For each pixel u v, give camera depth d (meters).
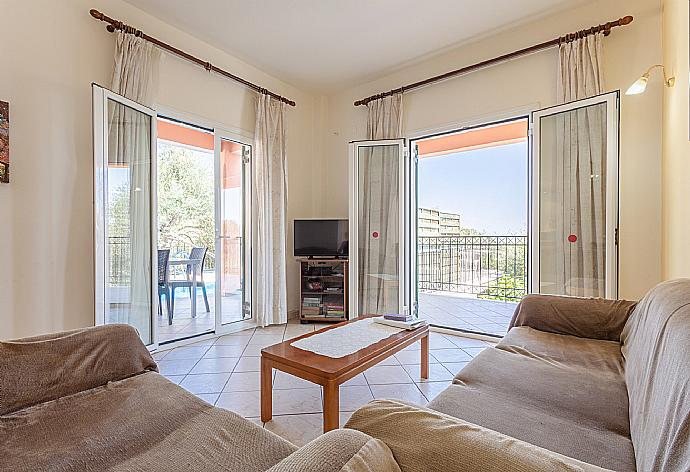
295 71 4.11
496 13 3.03
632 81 2.71
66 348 1.45
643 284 2.65
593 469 0.56
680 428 0.76
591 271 2.83
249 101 4.00
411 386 2.46
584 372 1.58
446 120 3.68
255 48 3.62
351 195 4.18
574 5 2.92
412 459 0.65
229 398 2.28
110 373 1.51
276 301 4.20
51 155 2.47
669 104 2.37
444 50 3.63
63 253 2.53
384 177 4.10
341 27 3.24
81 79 2.62
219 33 3.36
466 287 5.82
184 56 3.19
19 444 1.08
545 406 1.30
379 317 2.78
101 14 2.64
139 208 2.93
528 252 3.17
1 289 2.25
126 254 2.84
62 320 2.52
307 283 4.46
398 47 3.58
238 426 1.19
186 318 4.43
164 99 3.18
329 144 4.77
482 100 3.44
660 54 2.61
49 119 2.46
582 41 2.84
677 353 0.96
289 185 4.48
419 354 3.12
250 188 4.06
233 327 3.87
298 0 2.87
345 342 2.12
